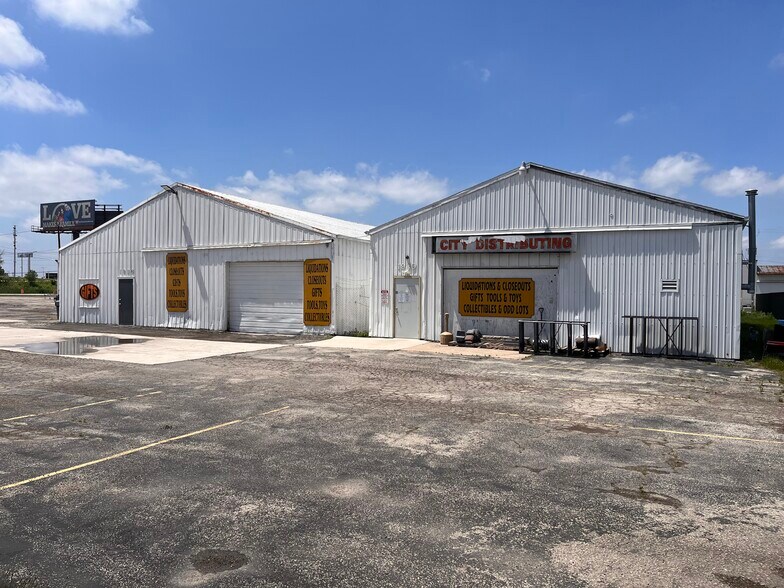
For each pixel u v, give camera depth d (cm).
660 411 802
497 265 1667
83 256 2489
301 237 1964
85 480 515
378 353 1468
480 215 1683
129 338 1834
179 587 337
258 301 2070
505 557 374
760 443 640
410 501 467
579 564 364
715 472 541
